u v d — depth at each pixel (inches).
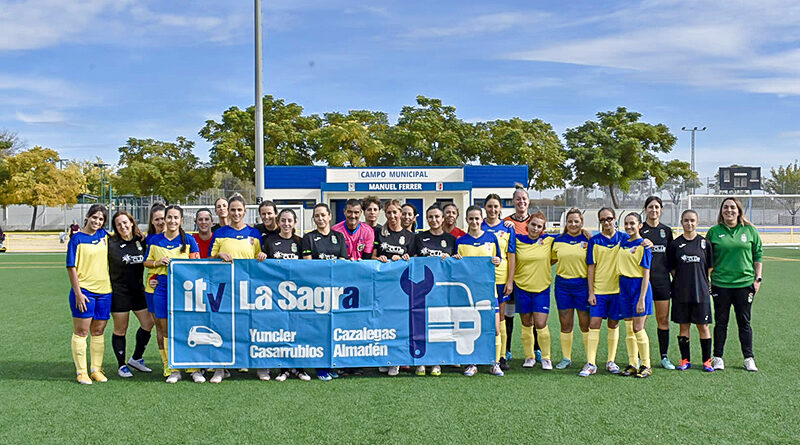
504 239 241.6
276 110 1498.5
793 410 188.1
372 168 1012.5
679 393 206.7
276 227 247.3
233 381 224.4
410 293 232.8
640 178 1466.5
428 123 1437.0
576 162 1470.2
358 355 230.1
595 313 233.6
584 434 168.1
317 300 228.4
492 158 1486.2
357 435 167.2
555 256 243.1
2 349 277.9
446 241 241.8
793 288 474.6
